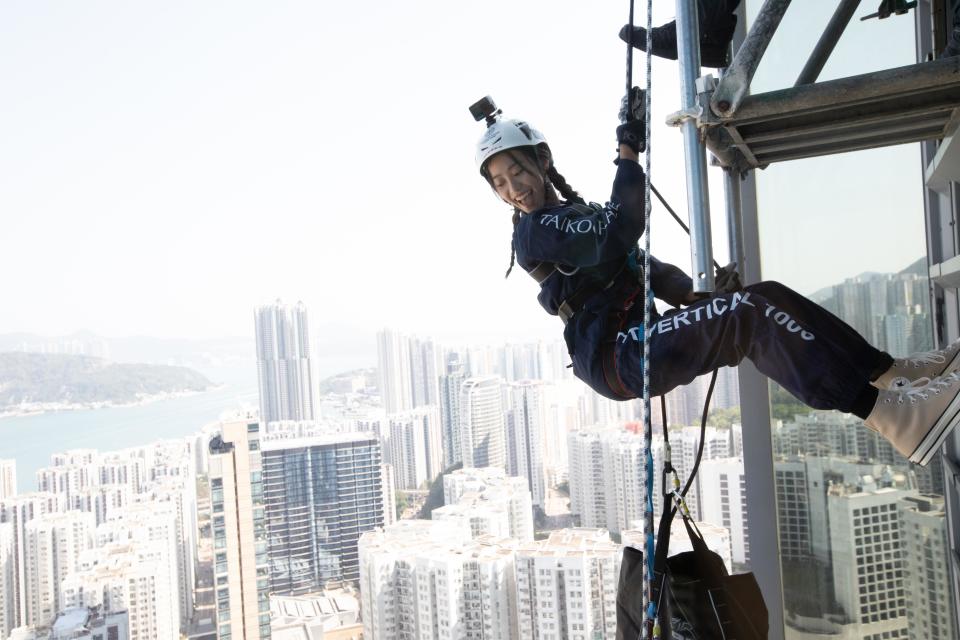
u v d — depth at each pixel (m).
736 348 1.74
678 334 1.79
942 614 3.25
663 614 1.64
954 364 1.61
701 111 1.64
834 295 3.70
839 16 2.32
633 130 1.96
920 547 3.33
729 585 1.81
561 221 2.07
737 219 2.32
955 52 1.97
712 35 2.37
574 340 2.10
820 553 3.65
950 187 2.88
